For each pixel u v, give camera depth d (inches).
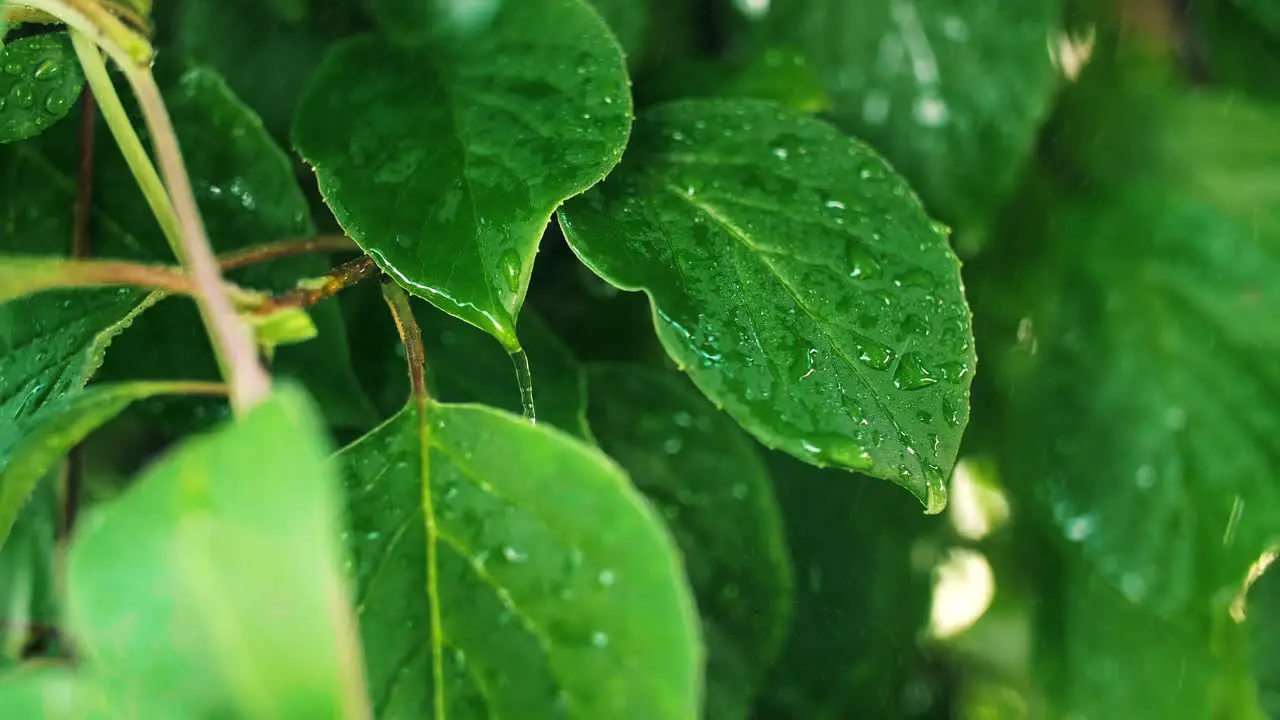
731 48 21.6
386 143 15.7
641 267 15.5
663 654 13.9
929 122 21.3
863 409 15.3
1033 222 23.5
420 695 14.2
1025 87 21.3
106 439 20.1
